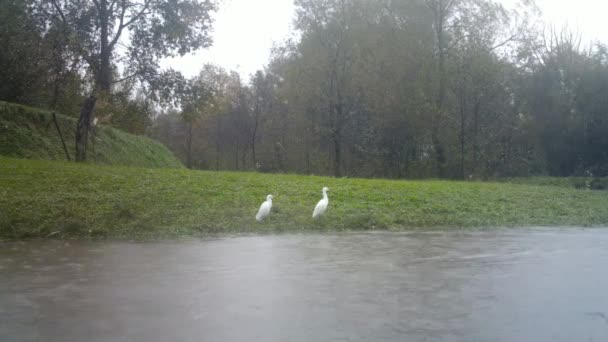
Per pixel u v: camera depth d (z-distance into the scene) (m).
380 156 45.91
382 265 9.70
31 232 13.36
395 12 41.34
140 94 32.06
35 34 27.59
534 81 42.88
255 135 67.12
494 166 42.06
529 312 6.86
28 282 8.26
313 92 43.28
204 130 68.44
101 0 28.52
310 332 6.05
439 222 16.41
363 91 42.94
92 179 18.80
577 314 6.80
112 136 40.84
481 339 5.92
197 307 6.96
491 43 40.16
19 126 32.09
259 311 6.80
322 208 15.49
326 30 42.53
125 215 14.79
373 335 5.98
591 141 42.03
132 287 7.95
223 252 11.09
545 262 10.08
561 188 26.88
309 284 8.19
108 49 28.94
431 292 7.76
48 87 34.59
